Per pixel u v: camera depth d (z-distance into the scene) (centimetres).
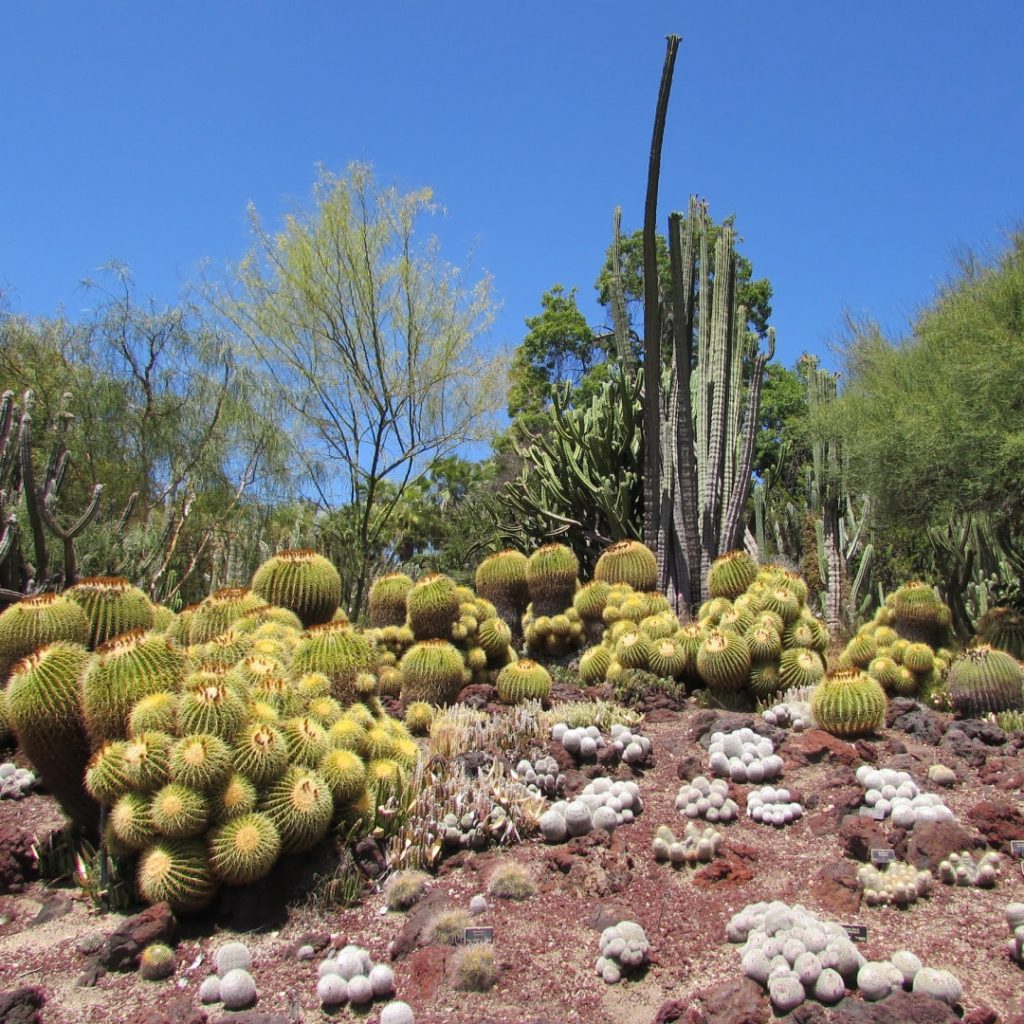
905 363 1184
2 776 577
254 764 432
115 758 428
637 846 481
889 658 757
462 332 1590
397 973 388
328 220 1507
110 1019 366
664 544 1032
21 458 859
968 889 431
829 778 534
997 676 660
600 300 2756
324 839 459
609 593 892
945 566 1127
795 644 734
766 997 346
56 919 440
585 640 908
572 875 452
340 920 430
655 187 971
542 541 1273
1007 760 561
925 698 746
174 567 1429
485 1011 359
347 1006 368
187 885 415
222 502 1496
